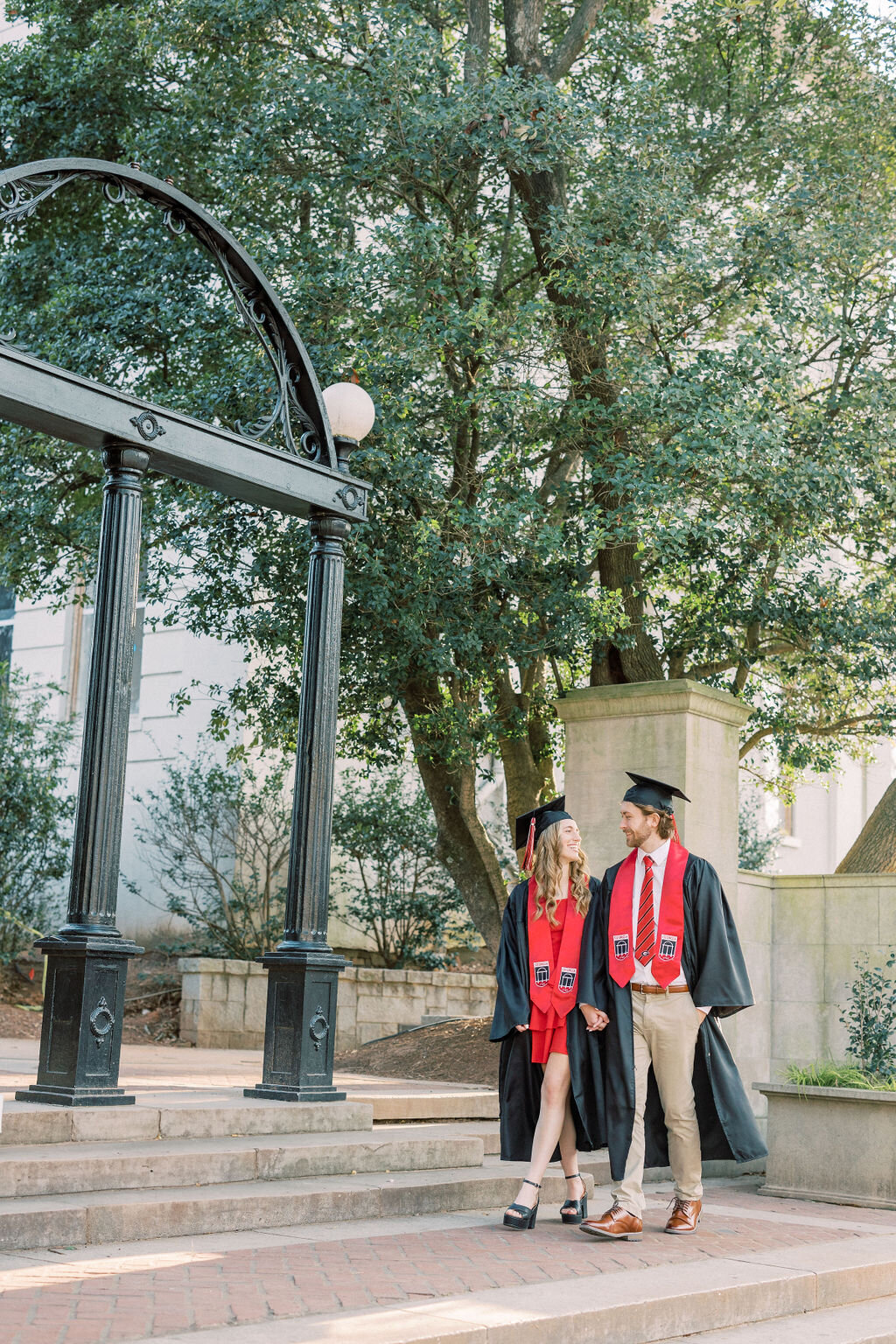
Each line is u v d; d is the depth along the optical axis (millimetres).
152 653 18172
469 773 11914
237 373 10352
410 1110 8008
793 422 10758
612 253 10031
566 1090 5914
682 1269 5004
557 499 11820
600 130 10508
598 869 9867
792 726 12273
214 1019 14969
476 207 11797
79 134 12055
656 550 10258
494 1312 3975
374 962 17766
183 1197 5250
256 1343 3396
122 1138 5969
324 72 11195
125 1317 3699
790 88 12711
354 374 8266
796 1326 4801
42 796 16594
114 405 6586
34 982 16109
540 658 10969
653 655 11266
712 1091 6059
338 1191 5730
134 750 18109
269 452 7383
